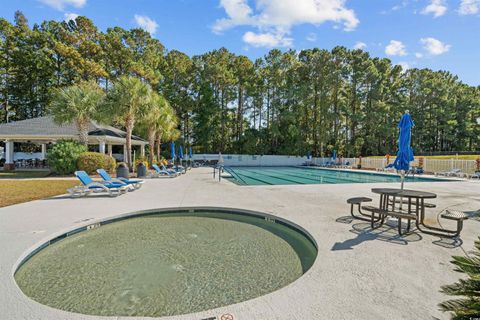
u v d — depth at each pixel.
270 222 6.50
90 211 6.73
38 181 12.86
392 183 14.31
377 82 35.81
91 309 2.94
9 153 18.95
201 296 3.20
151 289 3.36
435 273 3.28
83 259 4.29
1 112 30.09
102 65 30.62
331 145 36.19
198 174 18.83
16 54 28.94
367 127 36.78
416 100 40.38
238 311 2.44
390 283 3.01
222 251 4.70
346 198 8.89
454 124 39.44
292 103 35.84
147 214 7.06
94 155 15.91
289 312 2.42
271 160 35.66
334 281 3.04
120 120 17.09
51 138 17.95
